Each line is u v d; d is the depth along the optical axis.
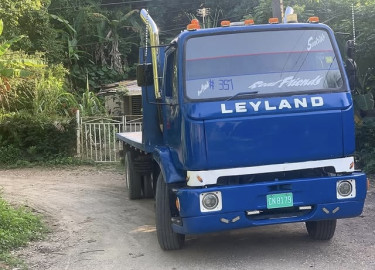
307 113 5.30
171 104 5.73
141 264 5.69
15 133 15.54
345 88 5.48
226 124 5.17
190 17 27.81
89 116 16.97
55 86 17.25
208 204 5.08
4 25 18.66
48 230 7.38
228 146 5.18
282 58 5.50
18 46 19.77
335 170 5.41
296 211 5.40
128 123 15.36
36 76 17.06
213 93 5.29
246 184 5.18
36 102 16.33
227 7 28.45
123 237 6.93
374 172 10.73
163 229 5.85
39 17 21.25
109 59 29.05
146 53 6.65
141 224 7.67
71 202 9.59
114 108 23.84
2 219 7.06
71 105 17.66
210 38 5.48
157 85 6.38
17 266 5.68
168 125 6.06
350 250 5.82
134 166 9.26
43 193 10.65
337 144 5.37
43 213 8.62
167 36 30.45
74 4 28.28
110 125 15.26
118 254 6.13
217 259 5.72
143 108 7.16
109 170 13.98
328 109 5.35
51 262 5.88
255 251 5.96
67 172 13.85
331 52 5.62
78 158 15.24
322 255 5.68
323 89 5.41
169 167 5.61
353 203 5.37
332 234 6.13
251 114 5.21
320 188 5.27
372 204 8.18
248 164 5.22
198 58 5.41
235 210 5.12
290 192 5.22
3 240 6.45
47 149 15.51
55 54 22.38
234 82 5.36
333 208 5.33
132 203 9.33
